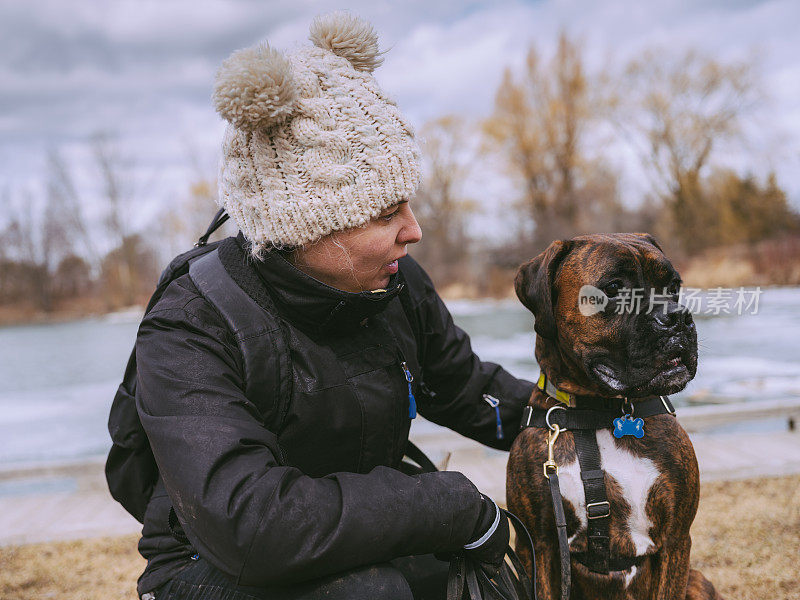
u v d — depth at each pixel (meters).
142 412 1.50
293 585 1.47
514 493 1.92
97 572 3.16
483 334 13.27
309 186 1.50
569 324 1.83
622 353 1.74
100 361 13.74
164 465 1.41
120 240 39.56
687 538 1.85
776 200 25.45
